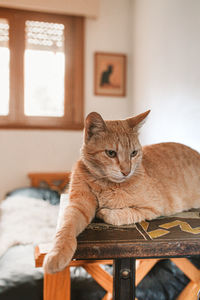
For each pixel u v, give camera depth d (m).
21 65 2.82
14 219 1.90
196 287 1.05
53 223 1.84
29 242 1.55
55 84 2.94
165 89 2.18
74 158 2.97
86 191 1.01
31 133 2.87
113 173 0.99
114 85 3.01
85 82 2.97
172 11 2.04
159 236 0.81
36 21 2.83
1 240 1.58
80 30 2.91
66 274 0.90
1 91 2.81
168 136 2.12
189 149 1.46
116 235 0.82
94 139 1.03
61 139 2.94
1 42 2.77
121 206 1.01
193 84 1.75
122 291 0.76
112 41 3.02
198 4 1.67
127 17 3.04
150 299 1.07
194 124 1.73
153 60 2.43
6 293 1.00
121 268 0.76
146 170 1.14
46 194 2.36
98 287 1.07
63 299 0.90
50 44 2.89
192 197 1.28
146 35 2.60
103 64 2.96
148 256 0.75
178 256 0.77
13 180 2.85
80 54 2.92
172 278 1.14
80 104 2.96
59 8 2.75
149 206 1.02
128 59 3.05
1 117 2.81
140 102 2.77
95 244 0.74
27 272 1.14
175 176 1.24
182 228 0.89
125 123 1.12
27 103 2.89
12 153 2.84
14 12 2.77
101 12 2.98
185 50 1.85
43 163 2.91
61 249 0.69
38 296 1.01
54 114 2.95
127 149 1.02
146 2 2.58
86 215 0.91
